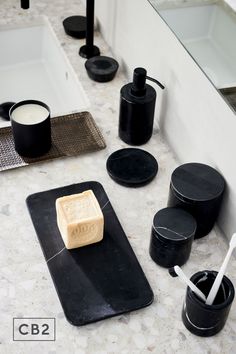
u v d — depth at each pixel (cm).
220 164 70
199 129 74
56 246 69
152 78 80
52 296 64
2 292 64
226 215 72
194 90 73
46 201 74
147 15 83
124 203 76
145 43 86
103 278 65
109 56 104
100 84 96
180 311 63
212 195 67
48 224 71
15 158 80
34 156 80
